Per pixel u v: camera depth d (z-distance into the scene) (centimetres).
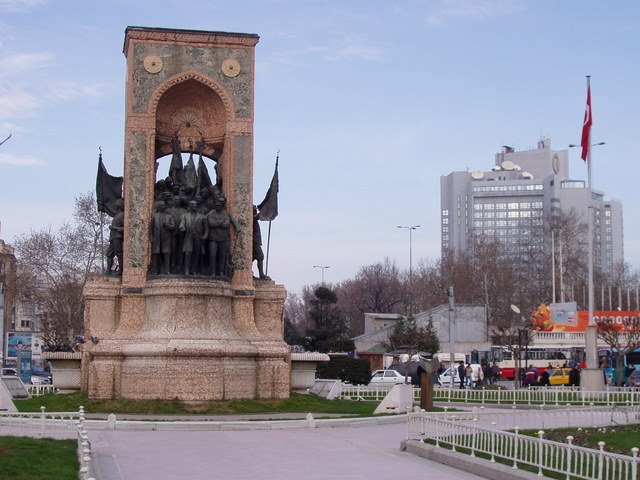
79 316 7531
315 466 2169
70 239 7756
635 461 1628
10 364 8794
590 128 5638
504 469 1942
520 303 11038
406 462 2262
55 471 1930
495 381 6844
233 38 4131
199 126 4234
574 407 3800
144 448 2495
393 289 13500
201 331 3741
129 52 4047
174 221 3862
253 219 4125
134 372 3650
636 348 7438
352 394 4656
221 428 3064
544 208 19475
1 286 8156
